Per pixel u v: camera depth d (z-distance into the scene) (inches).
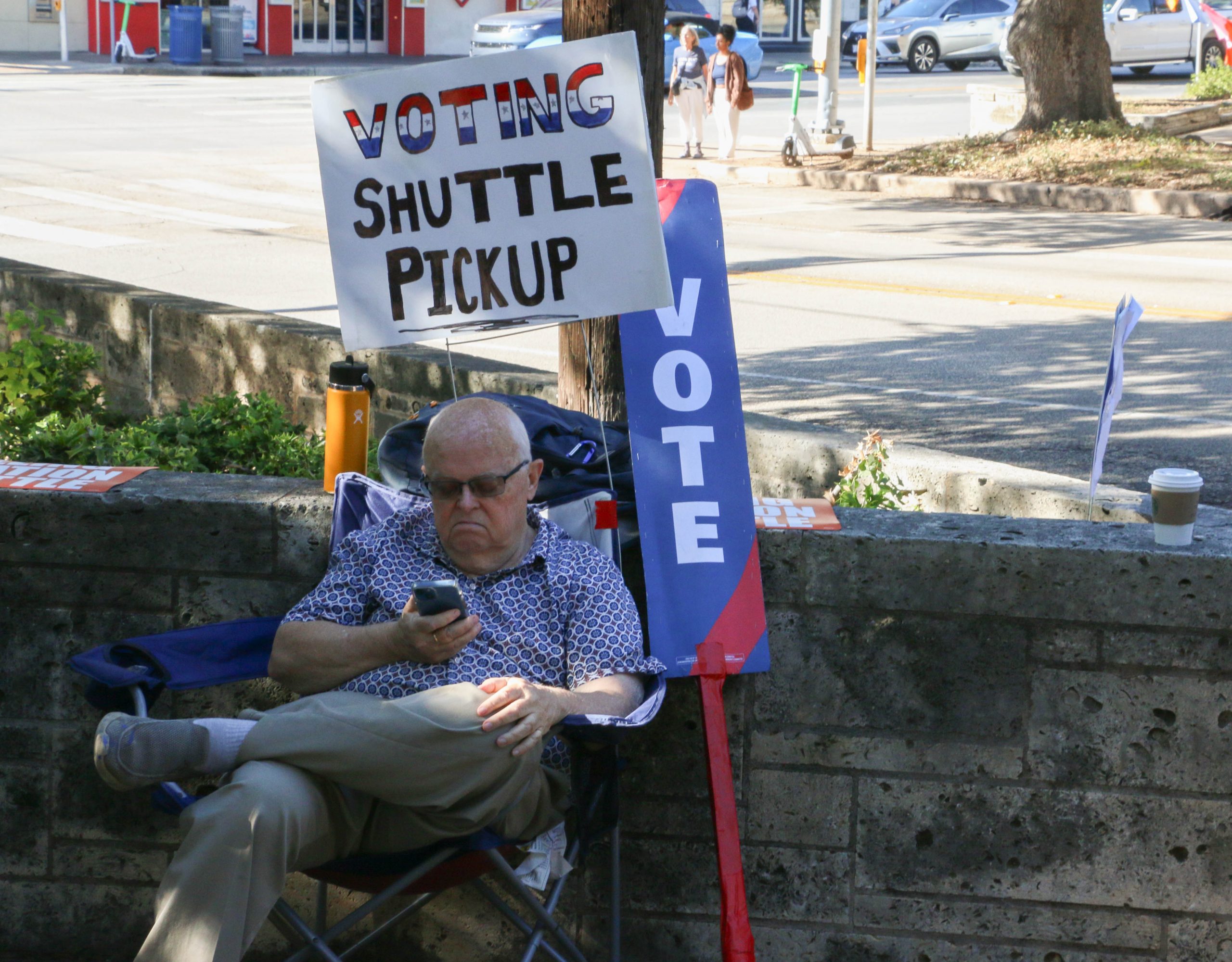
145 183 1013.8
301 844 161.2
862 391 499.5
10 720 211.8
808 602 197.8
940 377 519.8
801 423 331.6
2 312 521.3
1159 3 1825.8
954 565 192.9
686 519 200.2
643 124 192.7
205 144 1248.8
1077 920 199.5
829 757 200.7
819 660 198.8
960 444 432.5
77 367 448.1
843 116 1525.6
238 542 204.4
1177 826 194.9
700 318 208.8
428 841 169.3
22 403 400.5
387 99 201.2
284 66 2038.6
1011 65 1737.2
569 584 188.2
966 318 618.5
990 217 930.7
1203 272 729.6
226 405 351.6
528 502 195.8
